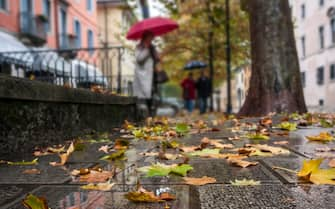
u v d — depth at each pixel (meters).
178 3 13.09
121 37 25.61
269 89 6.65
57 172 2.10
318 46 26.77
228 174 1.92
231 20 14.23
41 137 3.17
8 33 16.75
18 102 2.83
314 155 2.48
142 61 8.00
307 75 29.36
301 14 30.34
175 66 24.30
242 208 1.35
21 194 1.64
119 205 1.42
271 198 1.47
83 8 27.39
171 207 1.38
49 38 21.02
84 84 6.34
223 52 17.98
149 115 8.16
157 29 10.40
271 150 2.62
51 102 3.35
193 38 19.22
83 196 1.57
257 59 6.86
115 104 5.30
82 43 26.97
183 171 1.92
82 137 3.94
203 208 1.36
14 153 2.76
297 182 1.72
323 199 1.44
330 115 6.56
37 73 7.10
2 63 7.52
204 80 16.09
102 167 2.20
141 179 1.84
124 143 3.14
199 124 5.37
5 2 16.72
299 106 6.62
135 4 13.03
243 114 7.08
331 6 24.03
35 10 19.36
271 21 6.71
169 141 3.37
